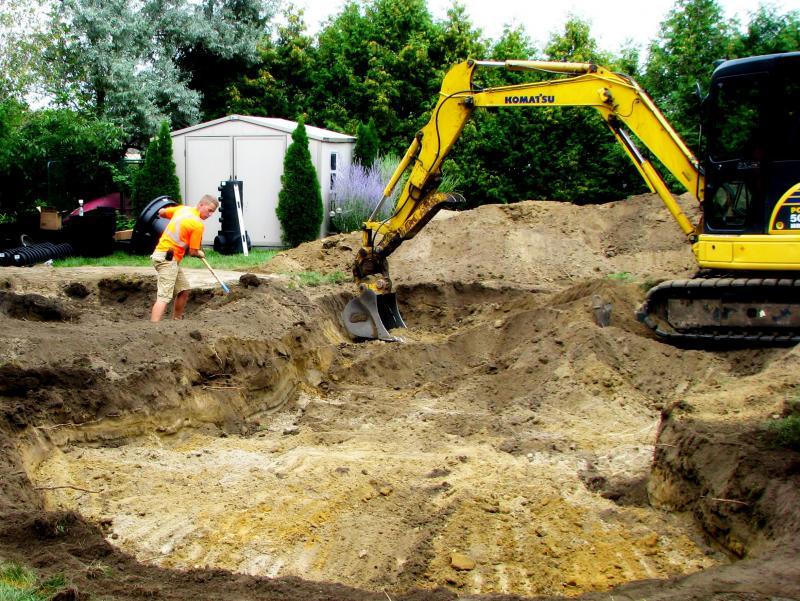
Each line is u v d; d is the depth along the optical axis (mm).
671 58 24141
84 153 21562
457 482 7781
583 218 19641
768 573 5008
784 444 6617
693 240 11961
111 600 5000
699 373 10875
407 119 30938
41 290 14688
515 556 6344
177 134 22453
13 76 23766
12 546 5758
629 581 5879
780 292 10953
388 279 13805
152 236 18828
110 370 8742
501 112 24859
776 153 10711
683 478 6934
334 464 8203
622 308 12578
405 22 33469
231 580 5684
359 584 5926
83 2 27094
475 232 18688
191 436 9102
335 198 23375
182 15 29750
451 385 11539
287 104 32750
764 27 23047
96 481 7457
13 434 7473
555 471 8102
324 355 12055
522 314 12922
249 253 21188
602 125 24516
